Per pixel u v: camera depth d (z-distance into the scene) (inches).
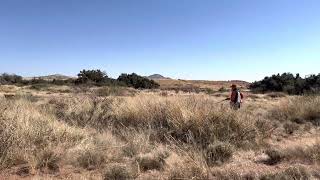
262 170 353.4
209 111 515.2
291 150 408.5
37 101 915.4
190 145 417.1
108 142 443.2
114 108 625.0
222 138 465.1
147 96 663.8
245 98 1690.5
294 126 636.7
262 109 949.8
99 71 2869.1
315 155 382.6
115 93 1275.8
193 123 489.7
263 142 480.7
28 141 394.0
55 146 401.1
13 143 372.8
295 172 322.0
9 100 593.9
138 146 420.2
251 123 516.4
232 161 393.7
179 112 522.9
